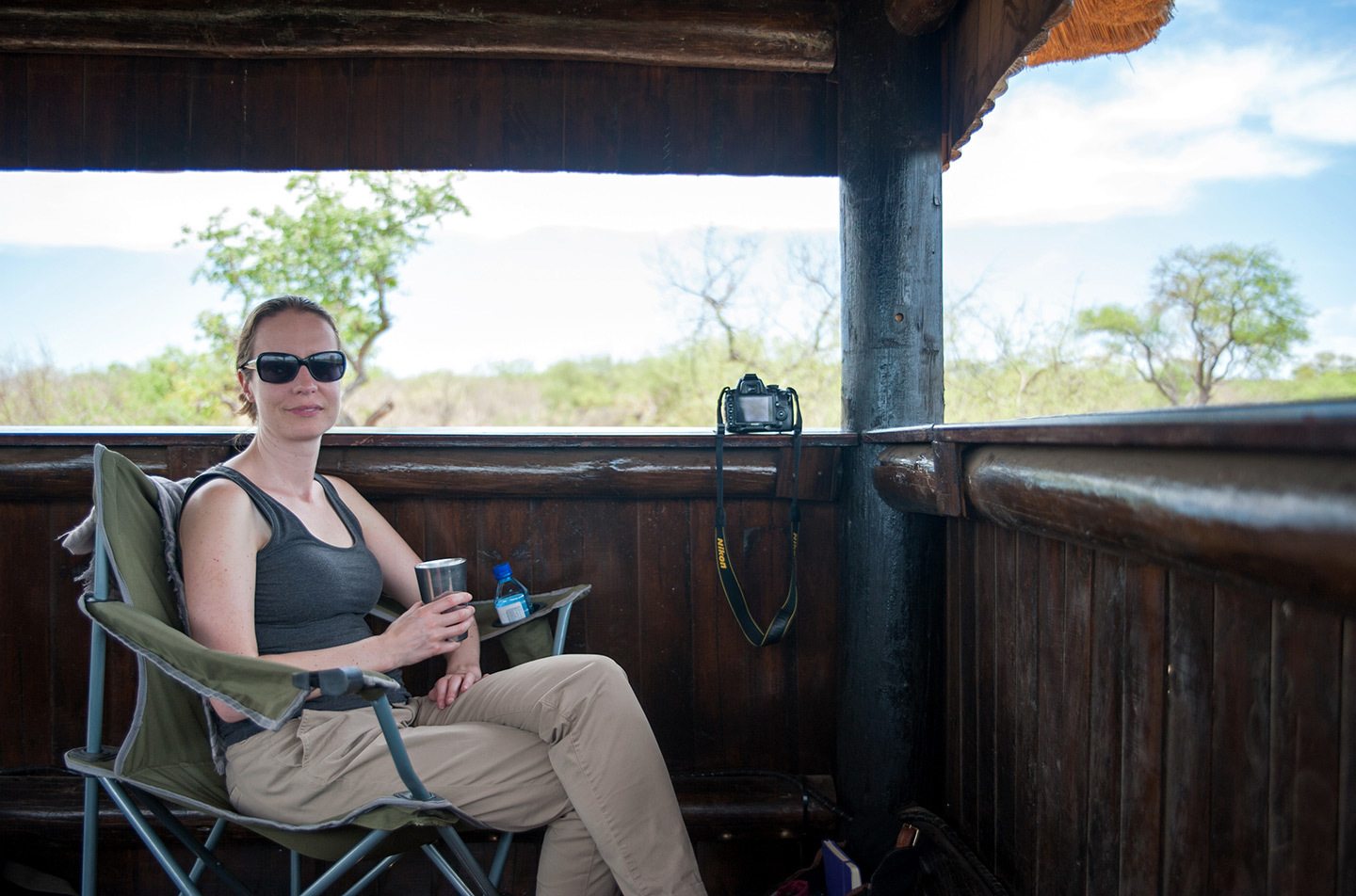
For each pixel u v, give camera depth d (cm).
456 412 1310
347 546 200
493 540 252
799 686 257
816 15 272
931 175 256
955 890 196
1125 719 141
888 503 230
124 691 243
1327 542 77
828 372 1098
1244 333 1210
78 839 240
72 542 177
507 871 246
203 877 242
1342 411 73
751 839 249
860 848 234
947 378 1122
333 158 281
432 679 251
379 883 245
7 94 274
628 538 254
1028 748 178
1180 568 109
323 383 191
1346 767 96
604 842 175
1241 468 92
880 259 255
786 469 247
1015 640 184
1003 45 210
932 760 235
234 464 193
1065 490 131
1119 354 1184
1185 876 126
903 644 234
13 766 243
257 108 279
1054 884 167
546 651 225
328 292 1001
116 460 174
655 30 271
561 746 177
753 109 284
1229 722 116
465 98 281
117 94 276
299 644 185
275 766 170
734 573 254
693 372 1141
